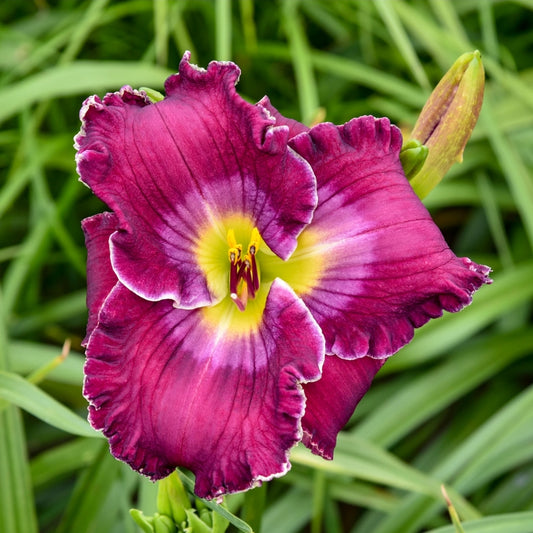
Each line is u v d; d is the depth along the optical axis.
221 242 0.56
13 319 0.80
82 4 0.93
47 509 0.78
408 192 0.54
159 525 0.57
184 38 0.86
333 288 0.55
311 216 0.54
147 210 0.54
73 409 0.78
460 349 0.77
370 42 0.87
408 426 0.73
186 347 0.55
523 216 0.74
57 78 0.76
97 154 0.52
